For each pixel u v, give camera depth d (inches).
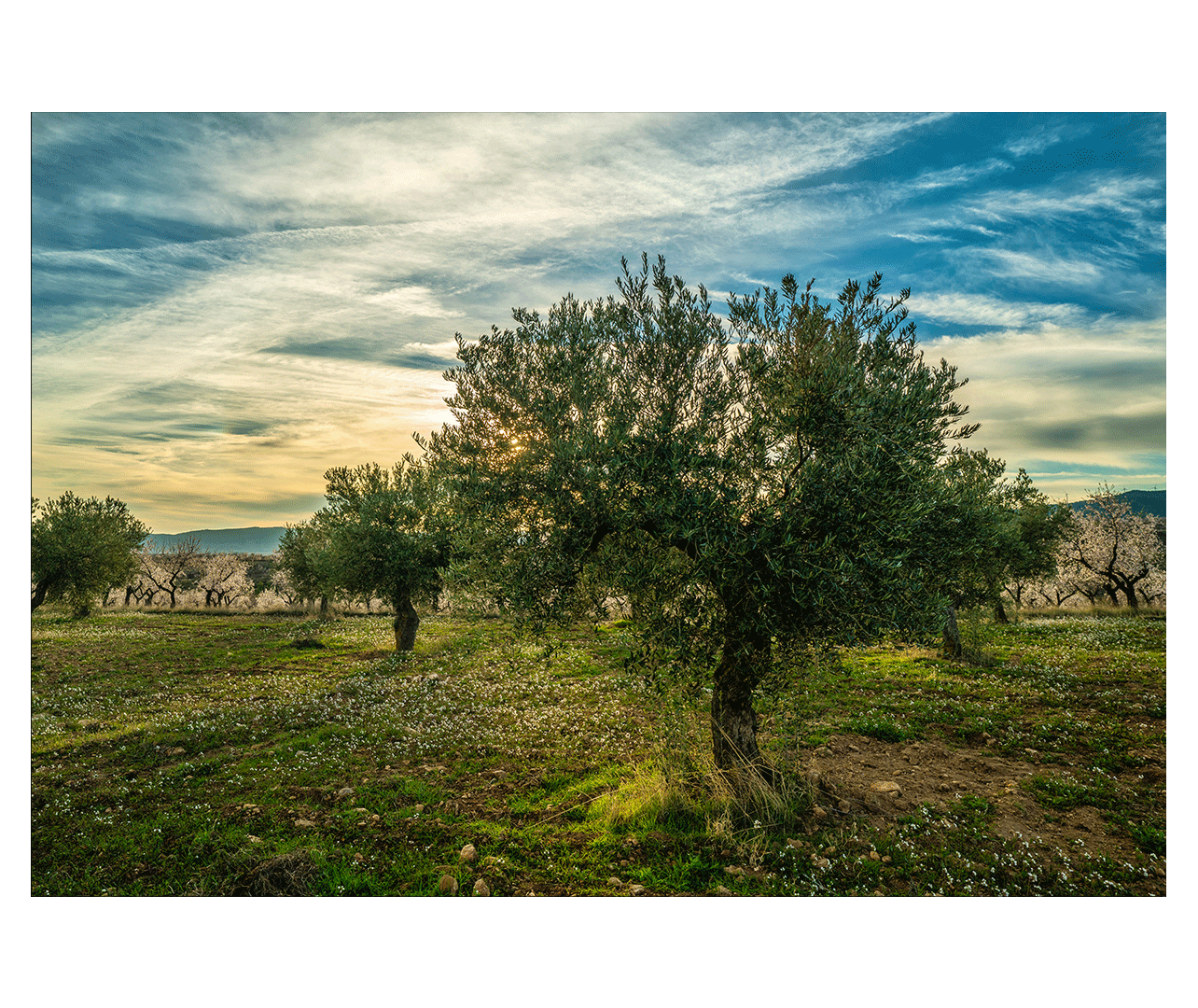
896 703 571.8
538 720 545.3
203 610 1915.6
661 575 318.3
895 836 313.6
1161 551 1342.3
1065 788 372.5
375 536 943.0
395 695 661.9
